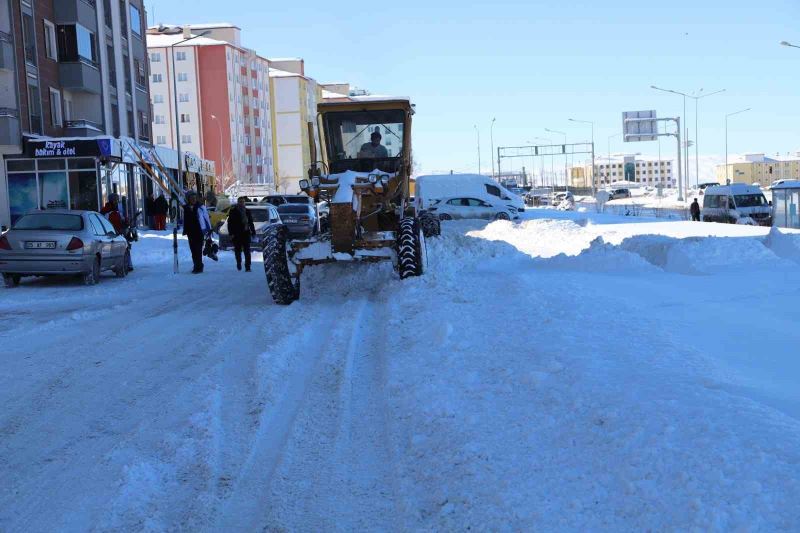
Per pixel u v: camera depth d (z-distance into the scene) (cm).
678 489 395
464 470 486
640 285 1128
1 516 480
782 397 527
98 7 4662
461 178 4138
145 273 2095
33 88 3959
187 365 861
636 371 604
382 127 1516
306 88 14525
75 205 3847
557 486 436
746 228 2598
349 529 447
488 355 737
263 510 478
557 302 959
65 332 1098
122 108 5066
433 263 1523
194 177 6103
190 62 11656
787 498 367
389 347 870
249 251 2058
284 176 14025
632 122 7994
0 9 3656
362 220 1412
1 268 1722
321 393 723
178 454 571
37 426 657
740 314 865
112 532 452
